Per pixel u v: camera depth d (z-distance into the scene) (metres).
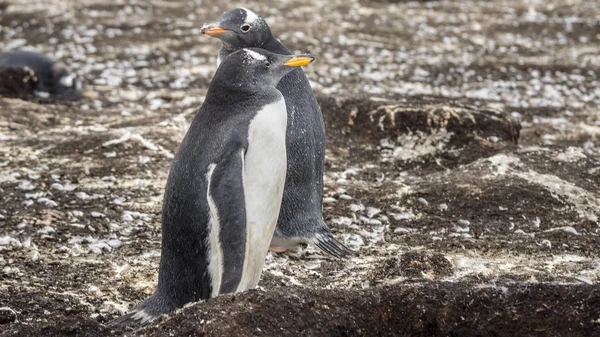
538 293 9.04
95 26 32.88
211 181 9.44
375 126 19.45
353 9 37.91
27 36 31.67
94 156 17.52
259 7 37.28
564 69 29.28
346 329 8.64
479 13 38.78
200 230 9.56
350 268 12.50
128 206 15.03
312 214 12.53
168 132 18.94
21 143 18.20
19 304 10.59
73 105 23.02
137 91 25.03
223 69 10.19
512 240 13.76
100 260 12.52
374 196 15.66
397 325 8.89
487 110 20.00
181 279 9.83
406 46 31.45
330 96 20.50
